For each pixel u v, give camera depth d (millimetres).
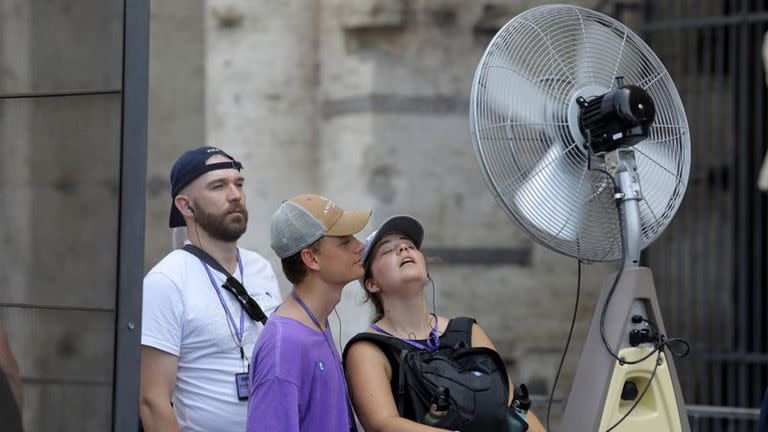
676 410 13930
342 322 25547
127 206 12047
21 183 12461
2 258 12453
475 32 25828
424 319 13914
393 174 25672
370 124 25641
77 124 12281
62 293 12289
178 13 31734
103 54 12195
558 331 26078
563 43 14320
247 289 14891
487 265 25906
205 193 14477
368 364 13195
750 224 26984
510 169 13648
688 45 27000
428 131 25766
